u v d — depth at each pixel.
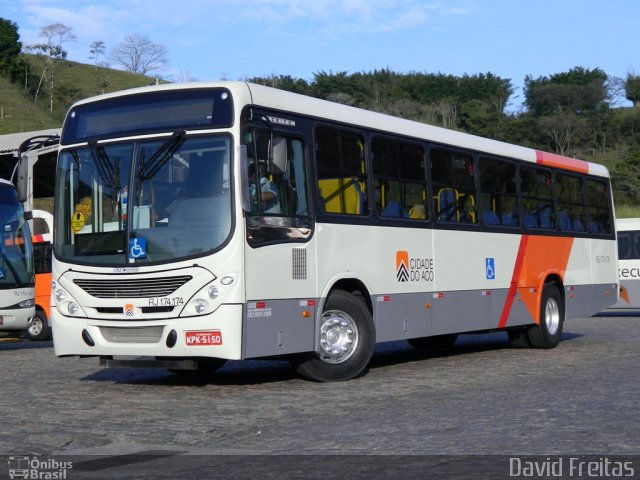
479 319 15.55
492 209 16.23
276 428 8.94
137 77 128.75
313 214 12.04
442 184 14.89
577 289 18.94
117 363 11.62
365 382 12.36
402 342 20.03
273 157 11.28
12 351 19.11
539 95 118.38
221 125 11.13
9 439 8.44
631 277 30.59
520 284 16.84
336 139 12.68
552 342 17.73
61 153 12.08
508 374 13.19
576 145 110.25
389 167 13.68
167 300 11.01
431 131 14.81
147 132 11.49
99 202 11.60
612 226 20.80
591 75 122.50
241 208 10.91
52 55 116.94
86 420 9.42
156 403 10.55
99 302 11.41
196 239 10.98
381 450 7.65
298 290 11.70
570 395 10.70
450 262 14.84
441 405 10.12
